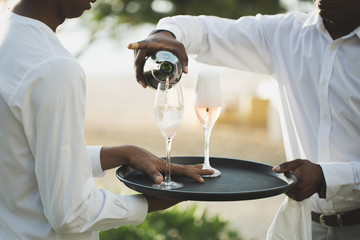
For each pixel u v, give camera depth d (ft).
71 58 3.70
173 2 16.70
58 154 3.57
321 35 5.78
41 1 3.83
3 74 3.65
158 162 4.90
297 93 6.07
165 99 4.55
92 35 17.69
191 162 5.83
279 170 4.82
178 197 4.07
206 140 5.31
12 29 3.76
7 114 3.68
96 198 3.90
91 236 4.17
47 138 3.56
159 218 9.95
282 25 6.30
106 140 32.17
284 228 5.23
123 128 37.35
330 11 5.18
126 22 17.75
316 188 4.94
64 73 3.56
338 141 5.57
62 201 3.62
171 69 5.05
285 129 6.31
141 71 5.30
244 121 40.09
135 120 41.81
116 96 56.08
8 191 3.84
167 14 16.99
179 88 4.60
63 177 3.60
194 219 10.21
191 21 6.56
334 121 5.60
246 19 6.66
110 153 4.85
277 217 5.27
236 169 5.52
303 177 4.76
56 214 3.64
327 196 4.93
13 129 3.70
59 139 3.57
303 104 5.96
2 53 3.70
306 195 4.89
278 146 30.58
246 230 14.70
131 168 5.18
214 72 5.09
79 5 3.92
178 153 27.99
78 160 3.66
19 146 3.75
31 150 3.72
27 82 3.53
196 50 6.75
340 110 5.51
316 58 5.79
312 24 5.88
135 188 4.26
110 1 17.38
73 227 3.74
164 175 4.92
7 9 4.00
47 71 3.53
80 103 3.67
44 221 3.91
